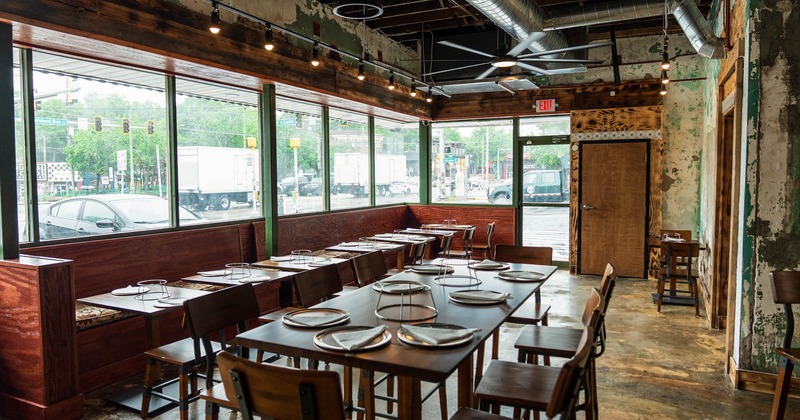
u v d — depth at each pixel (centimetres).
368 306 298
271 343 237
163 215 529
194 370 362
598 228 837
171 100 534
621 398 373
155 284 438
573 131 850
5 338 341
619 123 822
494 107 918
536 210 922
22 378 336
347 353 219
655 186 804
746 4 377
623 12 563
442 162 995
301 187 744
